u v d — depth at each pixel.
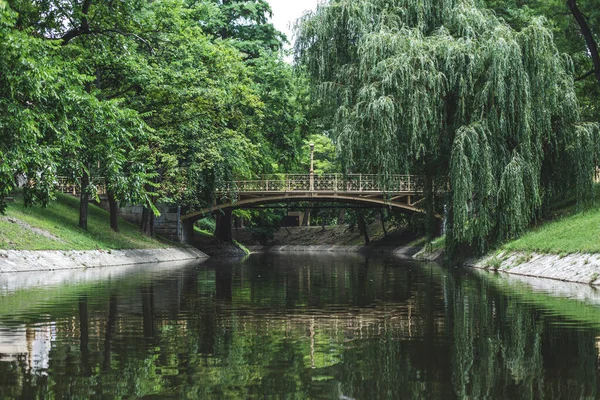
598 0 32.12
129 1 24.47
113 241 35.66
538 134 23.42
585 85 36.28
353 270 25.53
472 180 22.64
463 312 10.90
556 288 15.83
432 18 25.05
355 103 25.45
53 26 22.34
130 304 12.06
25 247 25.25
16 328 8.96
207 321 9.77
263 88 44.53
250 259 41.47
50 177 16.50
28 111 14.80
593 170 25.31
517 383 5.80
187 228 49.69
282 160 47.81
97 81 31.00
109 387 5.59
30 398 5.23
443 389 5.59
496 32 22.91
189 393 5.41
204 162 36.78
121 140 20.62
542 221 27.03
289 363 6.66
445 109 23.81
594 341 7.96
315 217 90.06
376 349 7.46
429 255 38.84
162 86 30.91
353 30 25.97
